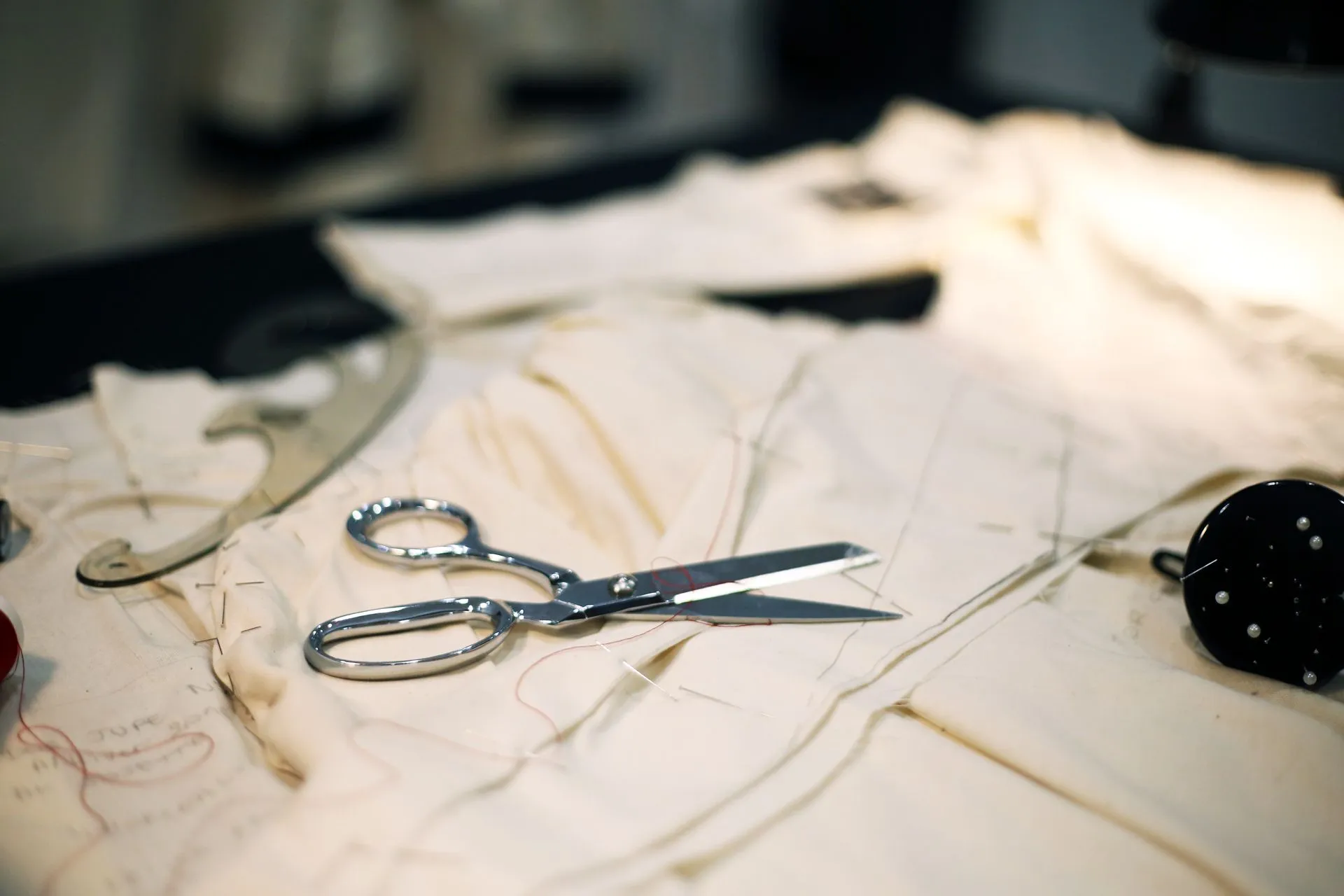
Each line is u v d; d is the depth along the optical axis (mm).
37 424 704
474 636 534
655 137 2154
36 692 501
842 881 434
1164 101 1080
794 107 2207
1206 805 454
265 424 696
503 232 949
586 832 430
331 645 526
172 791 457
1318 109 1140
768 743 477
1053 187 897
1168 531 620
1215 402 723
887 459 655
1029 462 658
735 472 604
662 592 543
